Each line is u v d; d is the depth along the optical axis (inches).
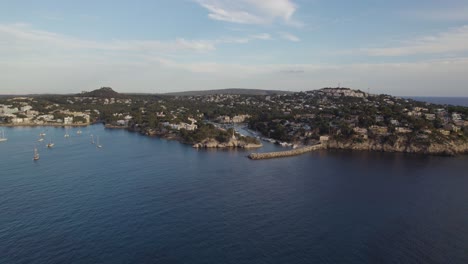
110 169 6939.0
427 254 3572.8
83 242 3698.3
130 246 3634.4
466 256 3535.9
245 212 4616.1
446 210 4795.8
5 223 4131.4
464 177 6663.4
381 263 3388.3
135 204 4837.6
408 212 4707.2
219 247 3644.2
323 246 3710.6
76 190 5442.9
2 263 3270.2
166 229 4045.3
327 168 7465.6
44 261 3321.9
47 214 4419.3
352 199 5226.4
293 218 4441.4
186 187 5713.6
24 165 7249.0
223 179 6309.1
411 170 7288.4
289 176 6648.6
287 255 3506.4
